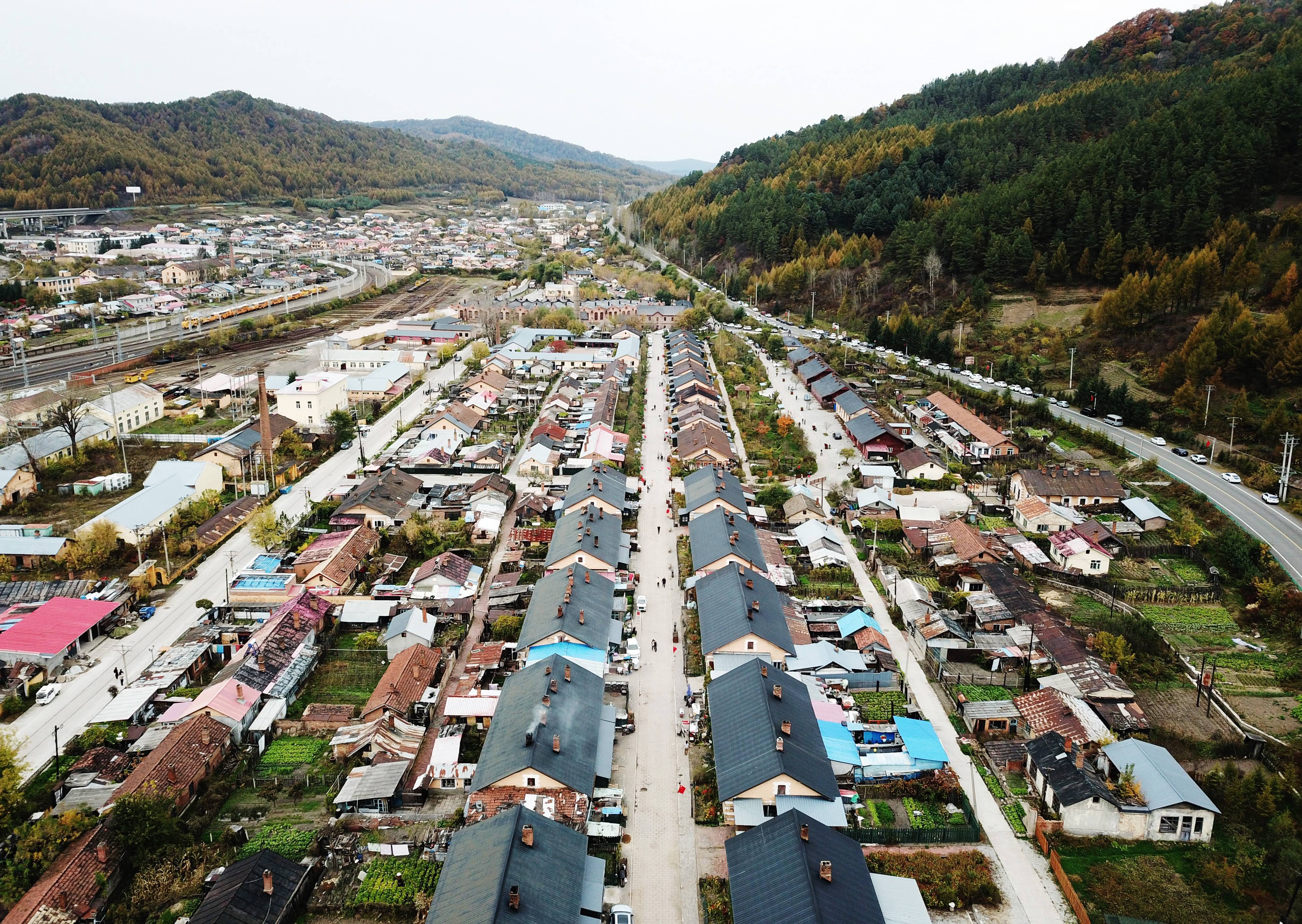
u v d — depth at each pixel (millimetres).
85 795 65000
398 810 65938
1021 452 151625
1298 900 56250
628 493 130000
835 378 191250
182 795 64938
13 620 90000
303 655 85438
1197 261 180125
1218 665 87312
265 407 136375
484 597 99250
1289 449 127750
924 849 62031
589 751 67188
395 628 88688
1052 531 117312
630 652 85938
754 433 163875
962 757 72750
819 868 53156
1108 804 63312
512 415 175125
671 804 66750
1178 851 63094
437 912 50406
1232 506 125312
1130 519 124188
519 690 73500
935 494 133625
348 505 120125
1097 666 81938
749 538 107375
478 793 62875
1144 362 178625
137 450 151625
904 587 99000
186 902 56656
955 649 87000
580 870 55125
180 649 85562
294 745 74188
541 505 122312
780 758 63656
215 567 107688
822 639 89125
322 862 60094
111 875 57312
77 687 81500
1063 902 57812
